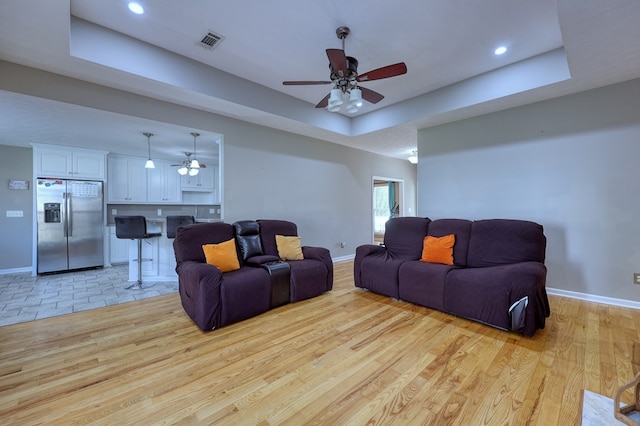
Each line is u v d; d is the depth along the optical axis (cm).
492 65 330
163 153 568
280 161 478
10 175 489
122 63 267
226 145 412
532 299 238
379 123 471
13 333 254
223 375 192
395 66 230
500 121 387
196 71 317
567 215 339
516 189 375
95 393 173
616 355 210
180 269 304
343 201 594
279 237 383
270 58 311
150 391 175
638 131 297
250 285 290
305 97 429
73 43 241
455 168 432
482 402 163
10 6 186
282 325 272
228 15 239
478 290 267
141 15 240
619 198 308
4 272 483
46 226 478
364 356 215
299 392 174
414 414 155
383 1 223
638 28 208
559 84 304
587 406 156
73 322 279
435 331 256
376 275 357
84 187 515
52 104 287
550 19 246
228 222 413
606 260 317
